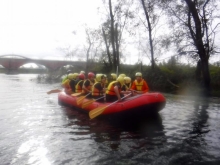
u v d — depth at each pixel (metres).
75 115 9.43
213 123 8.46
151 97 8.27
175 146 6.03
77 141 6.34
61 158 5.25
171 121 8.66
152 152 5.62
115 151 5.66
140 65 24.53
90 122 8.33
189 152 5.65
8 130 7.26
